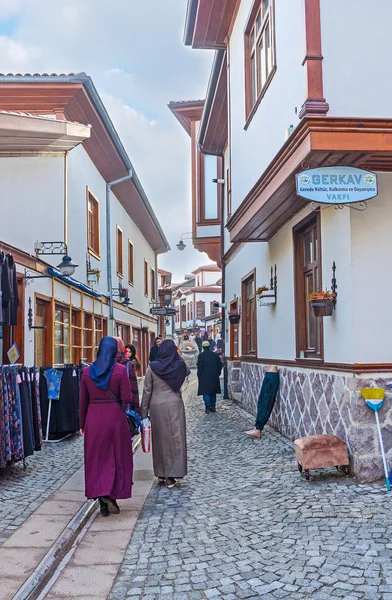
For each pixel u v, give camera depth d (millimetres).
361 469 6277
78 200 14617
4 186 9586
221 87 13547
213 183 18969
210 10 10500
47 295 11727
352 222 6539
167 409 6773
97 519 5508
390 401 6375
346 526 4895
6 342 9578
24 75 12672
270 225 9469
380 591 3668
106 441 5609
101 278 17844
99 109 14297
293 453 8070
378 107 6016
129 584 4004
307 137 5855
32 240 10891
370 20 6098
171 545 4758
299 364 8484
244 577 4027
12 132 9016
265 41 8453
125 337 23031
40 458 8430
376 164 6402
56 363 12516
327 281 7258
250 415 12719
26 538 4828
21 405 7434
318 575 3967
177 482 7016
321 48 6047
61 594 3852
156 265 33844
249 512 5531
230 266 16781
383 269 6535
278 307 10039
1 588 3822
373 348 6445
